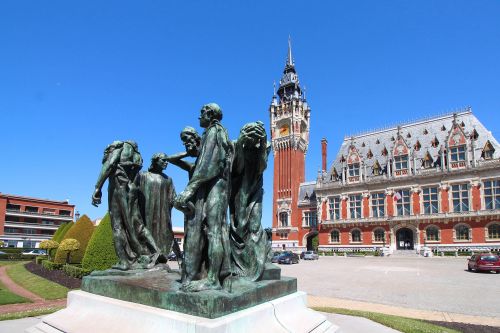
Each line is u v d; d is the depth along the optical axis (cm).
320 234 6856
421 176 5866
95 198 680
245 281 488
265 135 536
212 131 481
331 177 7131
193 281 443
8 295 1427
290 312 512
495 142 5481
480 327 959
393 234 6003
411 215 5838
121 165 690
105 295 530
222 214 471
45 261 2744
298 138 8144
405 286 2056
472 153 5469
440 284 2150
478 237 5222
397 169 6238
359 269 3288
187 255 454
